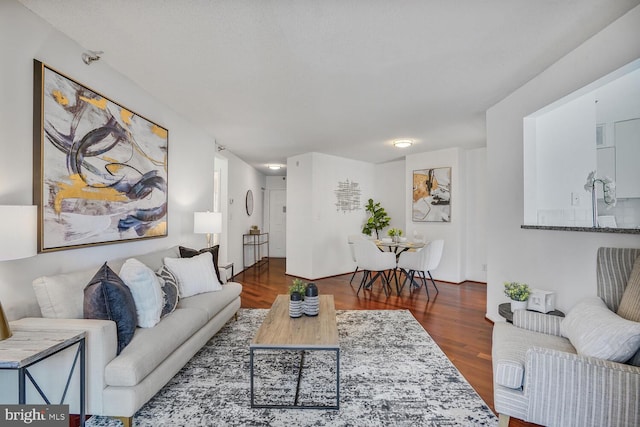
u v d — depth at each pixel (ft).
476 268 18.47
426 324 11.25
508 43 7.30
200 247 14.08
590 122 8.41
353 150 19.01
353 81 9.30
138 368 5.59
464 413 6.14
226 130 14.49
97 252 7.95
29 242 5.08
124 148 8.83
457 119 12.87
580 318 5.78
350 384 7.21
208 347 9.29
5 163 5.71
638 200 7.69
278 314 8.09
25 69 6.04
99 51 7.57
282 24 6.51
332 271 20.48
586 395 4.68
